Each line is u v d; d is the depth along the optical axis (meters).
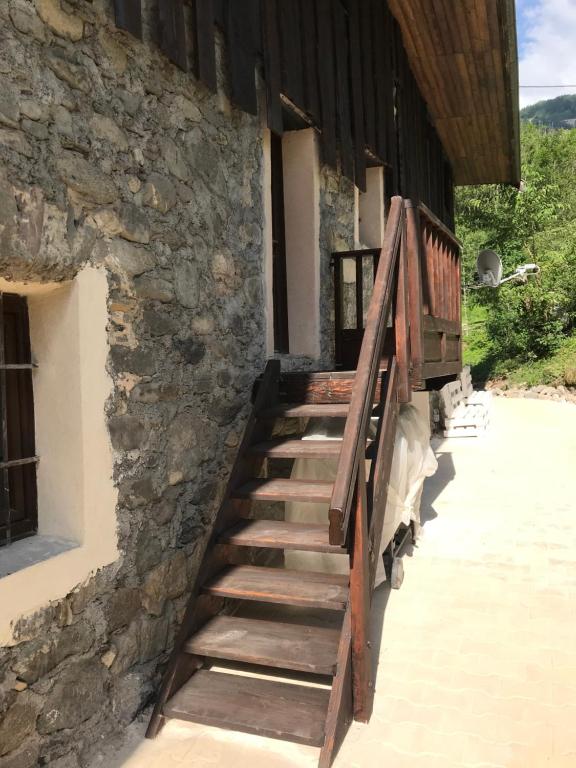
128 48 2.55
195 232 3.05
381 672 2.91
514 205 18.61
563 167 22.28
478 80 7.50
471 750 2.35
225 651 2.53
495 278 16.17
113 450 2.45
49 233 2.12
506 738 2.42
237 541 2.74
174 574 2.85
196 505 3.04
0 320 2.18
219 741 2.40
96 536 2.35
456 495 6.12
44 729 2.10
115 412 2.46
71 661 2.22
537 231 18.92
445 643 3.18
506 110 8.24
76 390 2.29
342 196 5.16
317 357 4.54
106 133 2.41
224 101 3.35
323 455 2.98
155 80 2.73
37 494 2.38
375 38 5.81
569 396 13.48
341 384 3.51
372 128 5.64
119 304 2.48
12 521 2.31
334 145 4.64
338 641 2.61
